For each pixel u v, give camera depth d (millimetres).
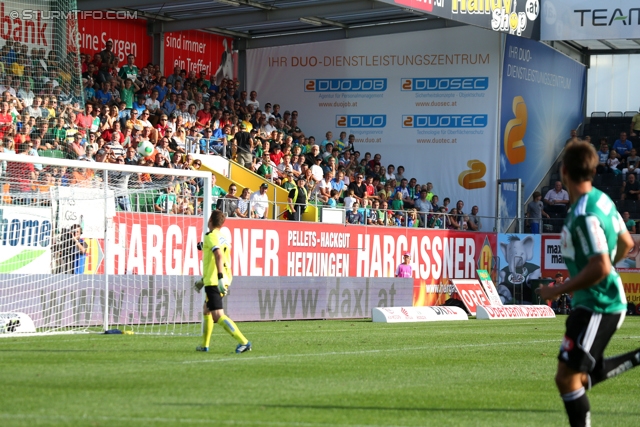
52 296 26438
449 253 47375
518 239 50250
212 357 18031
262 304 33781
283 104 55062
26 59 35031
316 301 36125
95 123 36812
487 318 38750
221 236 19234
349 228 42000
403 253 44812
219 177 41812
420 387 14406
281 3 46875
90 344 20484
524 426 11078
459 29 52812
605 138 56156
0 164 28188
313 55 54656
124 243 31562
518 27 49469
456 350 21578
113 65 42125
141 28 48250
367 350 20844
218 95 48781
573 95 60219
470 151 52875
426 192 50281
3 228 27906
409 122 53688
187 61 51312
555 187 53688
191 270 34469
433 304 46281
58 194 28781
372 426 10609
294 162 46906
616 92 61906
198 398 12367
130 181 32312
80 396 12195
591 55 62281
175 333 25000
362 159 52438
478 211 52938
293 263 39062
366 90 54094
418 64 53469
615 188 54469
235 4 46219
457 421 11250
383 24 53562
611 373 9766
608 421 11891
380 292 39281
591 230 9211
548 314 41438
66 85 35938
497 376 16266
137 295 28750
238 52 55438
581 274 9211
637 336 29406
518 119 54125
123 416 10703
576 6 51312
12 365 15719
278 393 13133
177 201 34562
